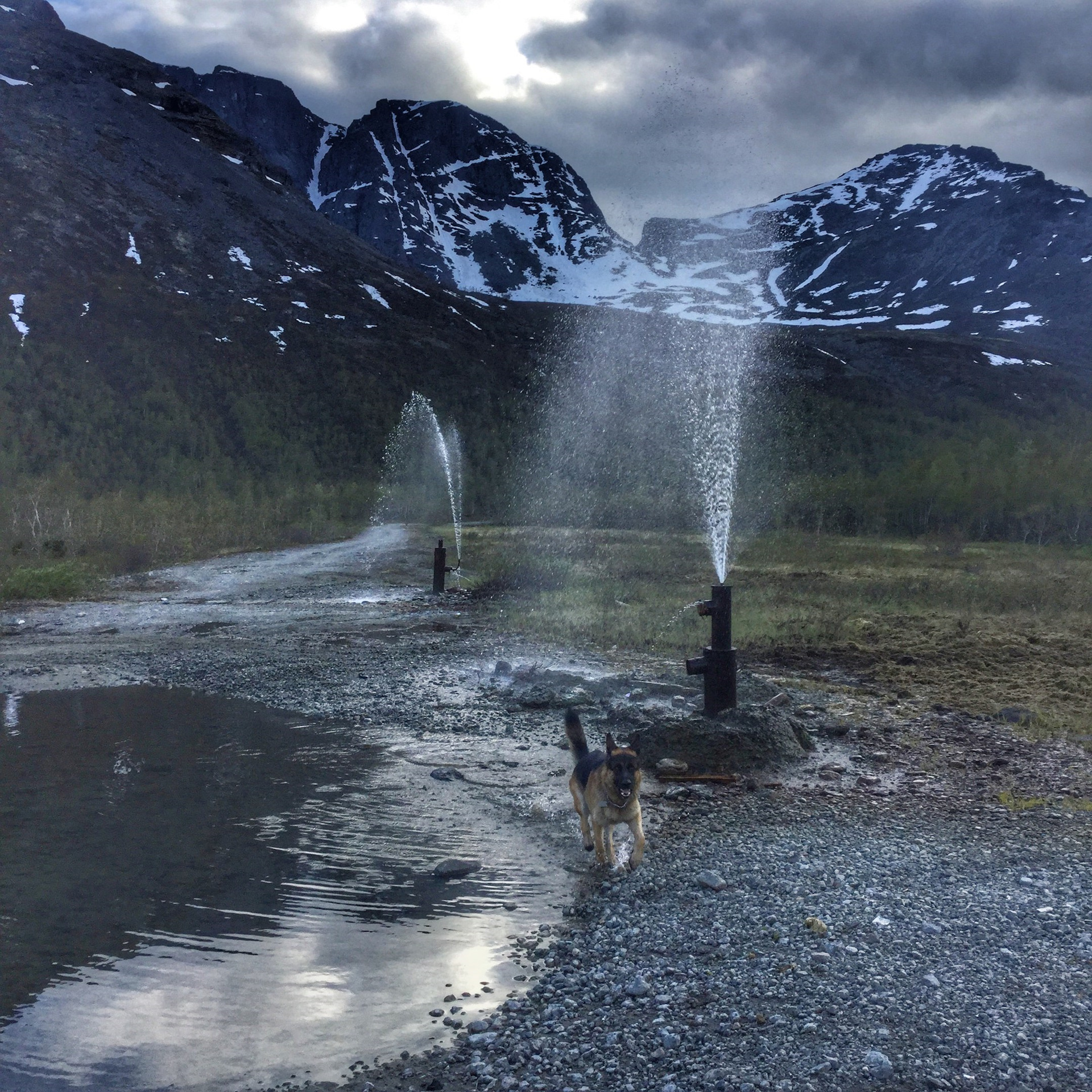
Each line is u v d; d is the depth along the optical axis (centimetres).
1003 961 395
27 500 3881
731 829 582
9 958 414
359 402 9919
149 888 493
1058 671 1061
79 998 380
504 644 1287
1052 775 682
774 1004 362
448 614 1634
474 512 6731
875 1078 310
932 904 457
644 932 436
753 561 2739
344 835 579
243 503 5547
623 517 4984
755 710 740
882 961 396
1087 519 4472
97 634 1430
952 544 3319
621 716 855
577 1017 359
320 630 1453
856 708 895
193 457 7694
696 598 1717
